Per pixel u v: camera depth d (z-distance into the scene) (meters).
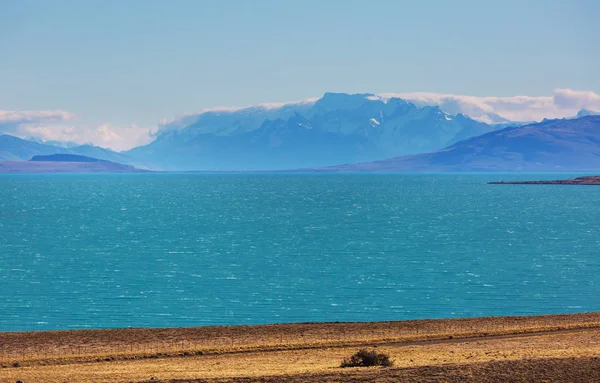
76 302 178.50
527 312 166.50
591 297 184.50
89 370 92.19
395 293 190.50
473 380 80.94
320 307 172.75
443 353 99.69
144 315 164.25
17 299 182.25
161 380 82.81
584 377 81.38
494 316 148.00
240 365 94.56
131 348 109.06
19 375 88.25
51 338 116.94
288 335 118.25
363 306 173.88
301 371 88.00
